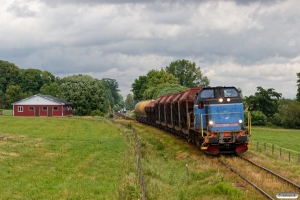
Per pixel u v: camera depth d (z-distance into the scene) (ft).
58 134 132.98
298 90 300.61
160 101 149.28
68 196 45.62
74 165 67.00
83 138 115.34
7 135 115.55
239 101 80.94
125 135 119.24
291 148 123.44
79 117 244.63
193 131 92.94
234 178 58.80
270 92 309.63
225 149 82.84
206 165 71.26
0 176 55.67
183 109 102.47
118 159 74.02
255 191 50.37
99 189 49.55
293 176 60.95
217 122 79.46
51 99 257.14
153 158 82.02
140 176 51.49
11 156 74.23
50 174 58.34
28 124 180.96
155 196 47.50
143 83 409.69
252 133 194.39
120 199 44.19
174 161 80.74
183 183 58.80
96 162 70.23
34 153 79.20
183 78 413.59
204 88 83.82
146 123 201.77
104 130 152.46
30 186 50.29
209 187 53.62
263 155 84.33
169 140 117.91
